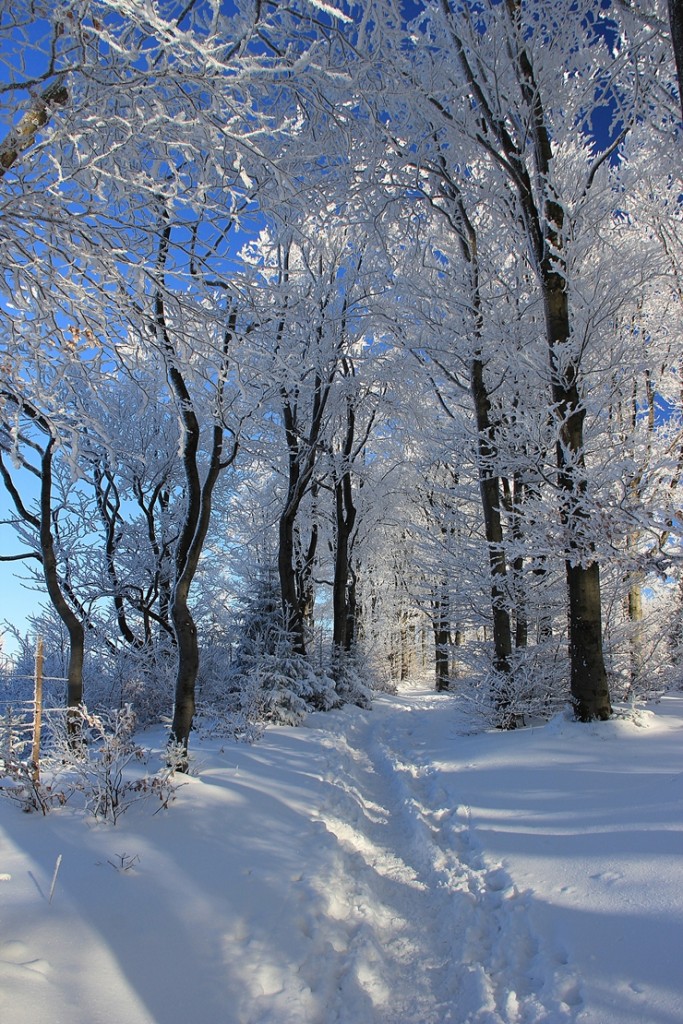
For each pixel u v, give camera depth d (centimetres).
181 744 626
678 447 1034
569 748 660
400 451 1895
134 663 1247
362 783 771
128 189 364
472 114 866
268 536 1833
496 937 328
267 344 444
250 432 1345
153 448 1436
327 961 313
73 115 314
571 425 767
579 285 821
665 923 291
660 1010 236
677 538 596
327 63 381
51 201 323
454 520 1209
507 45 823
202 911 331
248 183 353
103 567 1386
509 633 962
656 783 482
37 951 271
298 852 441
